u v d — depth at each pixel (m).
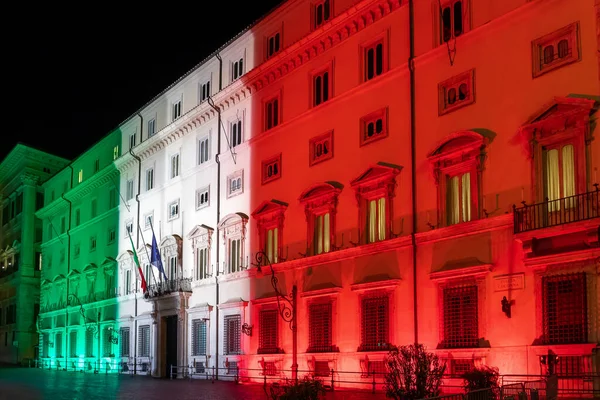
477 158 22.94
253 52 35.72
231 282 35.41
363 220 27.44
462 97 24.11
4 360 70.94
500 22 22.92
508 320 21.20
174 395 24.73
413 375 17.09
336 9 30.27
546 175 20.95
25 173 69.50
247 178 35.25
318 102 31.08
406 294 24.91
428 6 25.81
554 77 21.02
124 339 46.81
